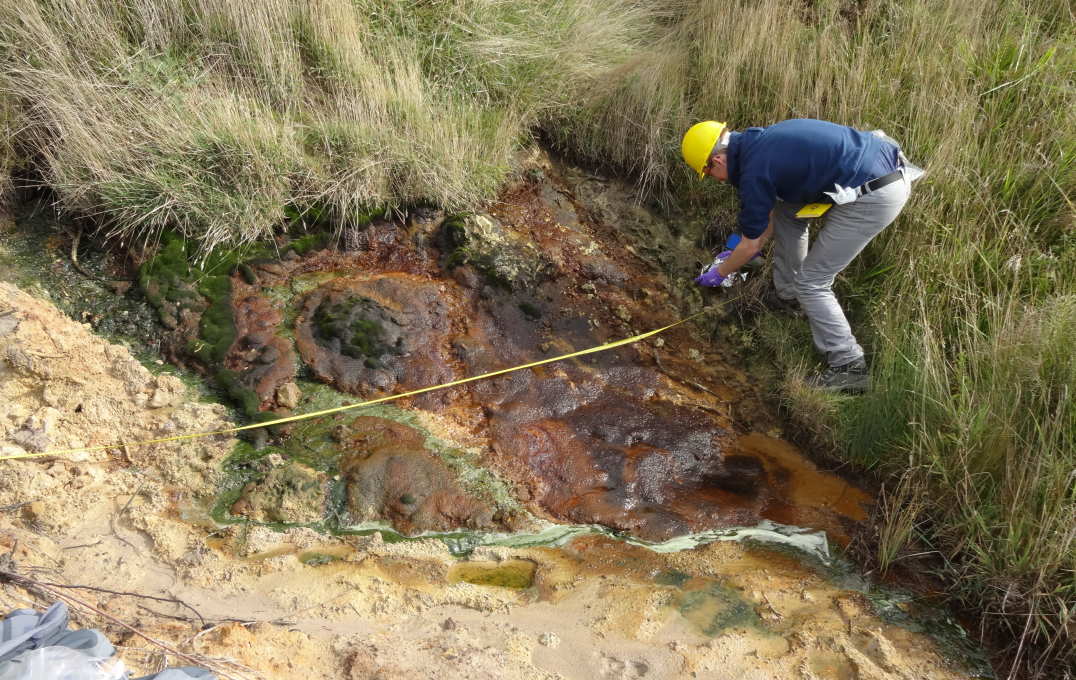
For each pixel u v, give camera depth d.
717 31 5.57
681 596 3.15
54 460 3.35
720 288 4.70
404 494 3.43
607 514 3.51
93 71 4.56
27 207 4.45
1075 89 4.78
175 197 4.27
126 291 4.14
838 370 4.19
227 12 4.86
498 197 4.91
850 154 3.60
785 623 3.07
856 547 3.47
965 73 5.05
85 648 2.30
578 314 4.46
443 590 3.08
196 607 2.87
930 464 3.54
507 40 5.35
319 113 4.79
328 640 2.74
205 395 3.78
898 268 4.32
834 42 5.38
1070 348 3.50
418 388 3.93
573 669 2.79
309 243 4.44
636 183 5.24
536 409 3.93
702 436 3.96
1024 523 3.17
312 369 3.89
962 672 2.96
